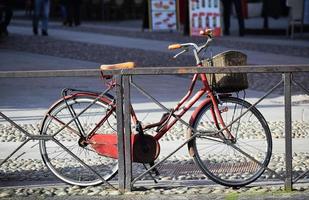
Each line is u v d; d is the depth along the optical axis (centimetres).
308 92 1341
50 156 1467
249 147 1485
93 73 1315
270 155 1408
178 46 1398
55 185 1446
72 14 5934
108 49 4056
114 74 1320
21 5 9119
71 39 4656
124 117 1340
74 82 2884
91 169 1380
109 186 1401
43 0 4909
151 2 5228
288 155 1357
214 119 1388
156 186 1421
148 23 5300
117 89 1329
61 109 1402
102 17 6994
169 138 1873
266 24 5194
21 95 2605
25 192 1389
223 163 1440
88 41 4522
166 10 5216
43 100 2497
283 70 1304
